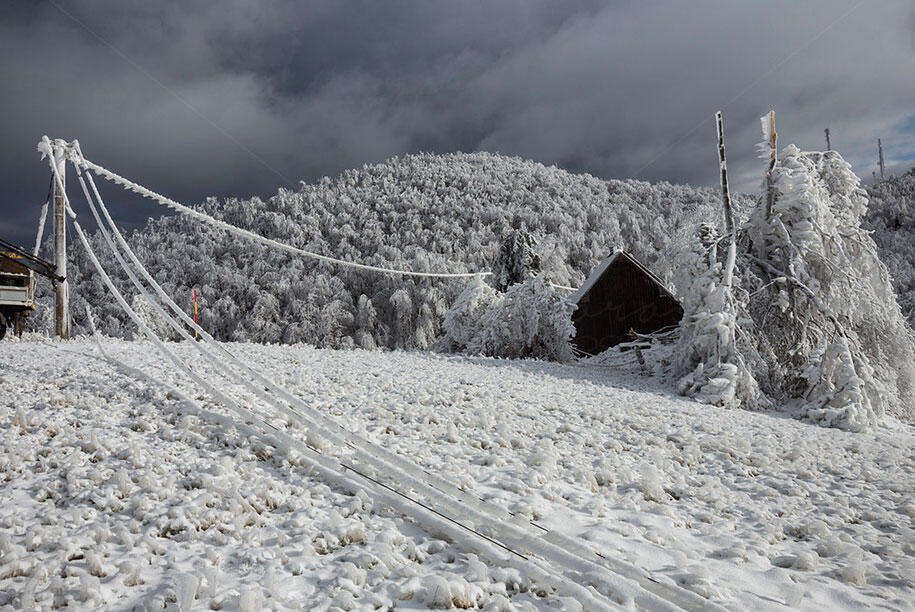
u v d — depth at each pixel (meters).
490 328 27.09
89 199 13.89
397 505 4.86
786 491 7.03
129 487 4.75
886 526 5.98
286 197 145.62
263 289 98.38
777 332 18.33
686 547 4.84
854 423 14.44
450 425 7.77
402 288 89.06
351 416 8.12
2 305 14.10
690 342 18.17
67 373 9.08
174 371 9.79
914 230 115.69
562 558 4.06
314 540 4.20
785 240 18.66
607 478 6.55
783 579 4.41
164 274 110.69
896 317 19.00
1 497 4.50
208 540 4.11
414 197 149.88
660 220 117.50
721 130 22.86
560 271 73.00
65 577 3.47
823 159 20.30
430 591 3.49
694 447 8.70
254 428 6.66
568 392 13.68
